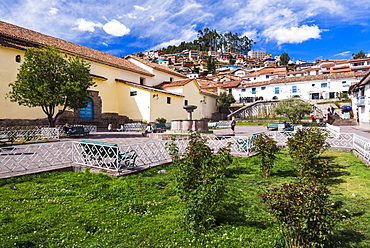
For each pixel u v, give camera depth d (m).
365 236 3.70
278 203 3.28
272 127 25.52
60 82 15.91
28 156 9.13
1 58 18.55
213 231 3.86
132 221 4.19
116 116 28.95
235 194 5.54
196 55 132.38
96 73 26.84
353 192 5.61
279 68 64.62
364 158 8.73
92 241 3.51
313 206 3.03
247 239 3.62
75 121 23.62
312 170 6.46
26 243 3.39
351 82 41.56
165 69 38.03
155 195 5.51
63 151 10.23
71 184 6.07
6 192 5.43
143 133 18.27
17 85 15.11
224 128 29.33
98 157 7.58
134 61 36.03
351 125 30.77
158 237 3.66
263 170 7.16
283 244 3.37
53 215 4.30
